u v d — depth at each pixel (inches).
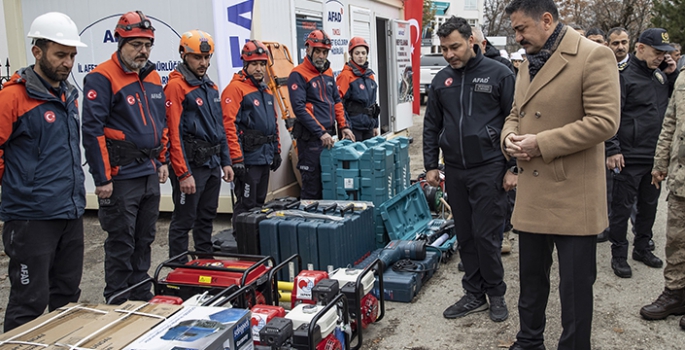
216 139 188.7
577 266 115.9
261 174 216.5
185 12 245.9
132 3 252.7
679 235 150.8
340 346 129.6
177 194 184.7
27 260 128.0
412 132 565.0
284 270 178.1
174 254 186.9
